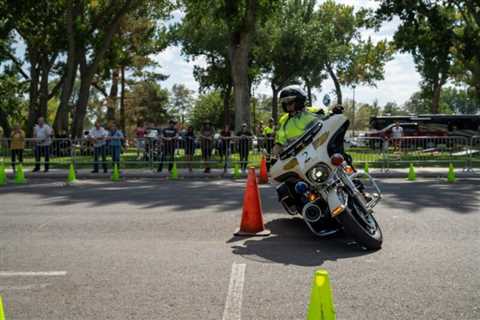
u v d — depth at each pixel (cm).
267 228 719
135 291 451
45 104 3919
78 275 501
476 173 1638
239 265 530
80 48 3042
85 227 738
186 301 425
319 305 275
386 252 580
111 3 3067
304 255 569
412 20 2631
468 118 3716
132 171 1680
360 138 1700
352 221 572
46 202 994
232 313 397
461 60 3372
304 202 623
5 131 4219
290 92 634
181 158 1697
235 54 2703
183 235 679
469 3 2692
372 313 396
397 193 1095
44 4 2919
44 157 1697
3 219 807
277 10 2827
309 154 594
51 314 402
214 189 1205
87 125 9800
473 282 470
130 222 773
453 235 665
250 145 1700
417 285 462
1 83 4222
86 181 1463
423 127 3750
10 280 489
